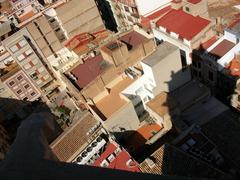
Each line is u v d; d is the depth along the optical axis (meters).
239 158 40.16
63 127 65.56
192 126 42.22
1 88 67.25
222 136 43.41
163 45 47.72
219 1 72.56
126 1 70.75
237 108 51.91
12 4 75.81
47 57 69.44
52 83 74.06
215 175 35.16
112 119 45.44
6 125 71.88
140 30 56.34
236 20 56.97
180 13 56.31
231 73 49.28
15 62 68.75
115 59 48.69
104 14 90.25
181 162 37.22
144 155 45.94
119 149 42.41
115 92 49.62
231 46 51.66
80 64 54.56
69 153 45.47
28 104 73.25
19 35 63.34
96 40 68.38
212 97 49.28
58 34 68.50
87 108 51.47
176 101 47.00
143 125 50.09
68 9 66.75
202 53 52.03
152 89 48.34
